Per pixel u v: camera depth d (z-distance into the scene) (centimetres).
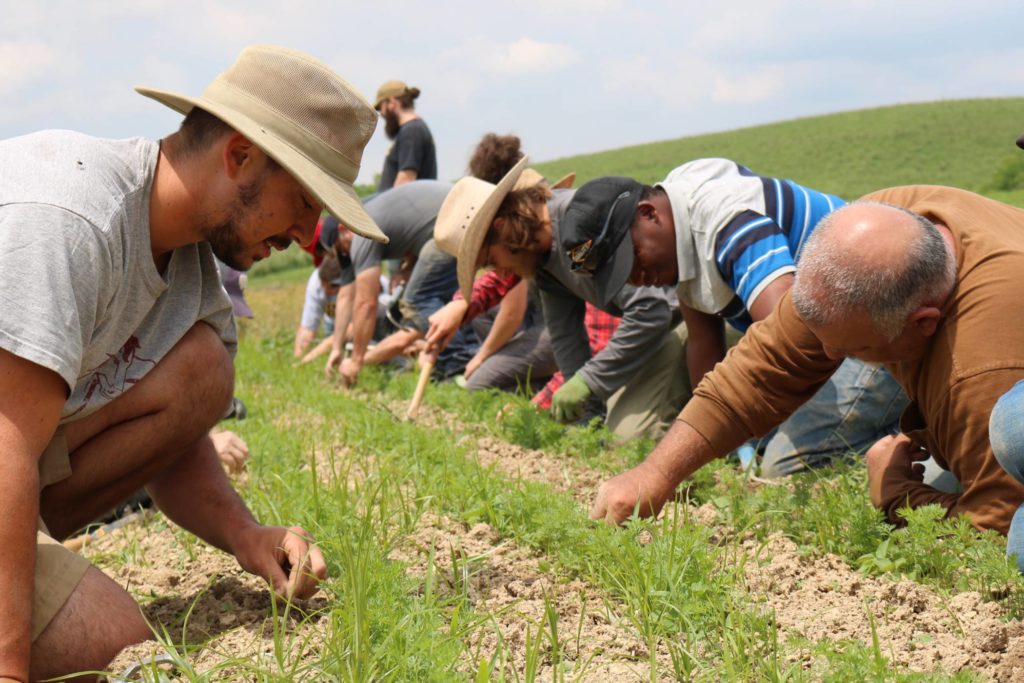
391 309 805
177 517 324
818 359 342
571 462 484
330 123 277
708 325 490
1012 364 293
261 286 3170
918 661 252
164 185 272
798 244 439
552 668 258
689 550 298
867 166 5841
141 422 303
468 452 488
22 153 258
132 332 287
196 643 280
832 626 275
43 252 244
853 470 400
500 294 670
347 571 285
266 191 273
